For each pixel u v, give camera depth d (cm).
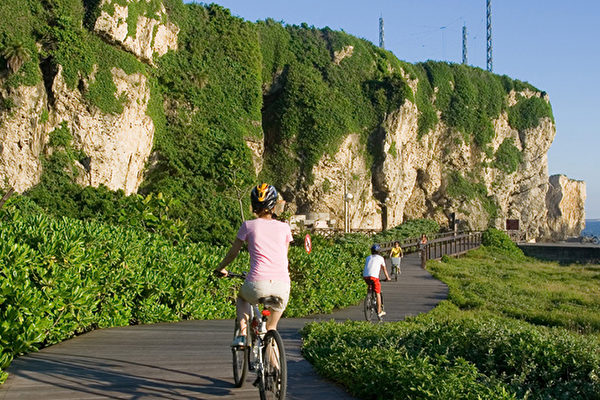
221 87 5691
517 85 9188
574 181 13262
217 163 5197
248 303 553
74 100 4344
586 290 2664
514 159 8794
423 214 8050
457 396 498
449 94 8331
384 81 7212
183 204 4778
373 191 7000
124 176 4641
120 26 4616
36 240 851
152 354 752
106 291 1001
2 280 669
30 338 672
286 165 6356
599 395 620
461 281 2688
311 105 6512
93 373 627
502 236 5334
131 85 4662
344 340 788
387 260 3775
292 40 7056
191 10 5853
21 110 4069
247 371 598
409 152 7588
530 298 2222
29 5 4294
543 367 669
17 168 4059
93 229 1027
